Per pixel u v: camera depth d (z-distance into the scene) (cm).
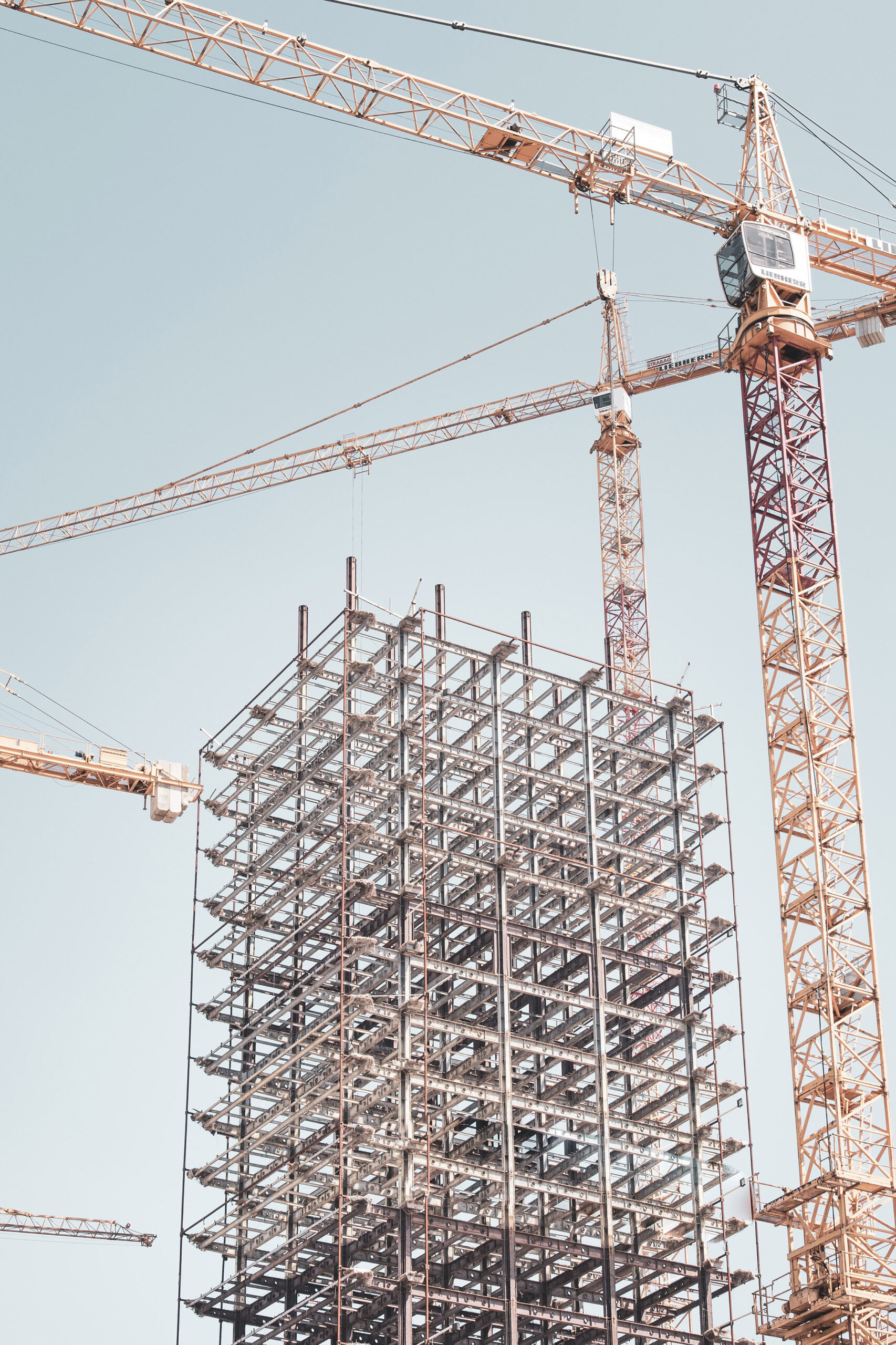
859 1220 11719
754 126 15075
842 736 12794
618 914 13638
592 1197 12294
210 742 13838
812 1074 12138
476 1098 12231
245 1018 13538
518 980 12544
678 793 13862
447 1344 12350
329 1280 12769
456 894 13550
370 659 13188
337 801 12862
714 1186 12656
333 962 12644
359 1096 12925
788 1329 11781
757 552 13288
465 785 13525
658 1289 13375
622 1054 13362
